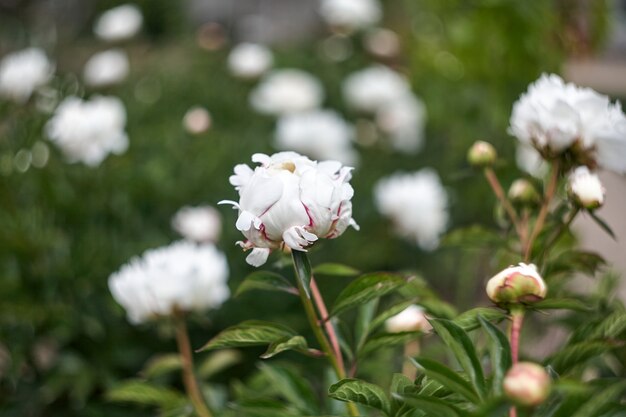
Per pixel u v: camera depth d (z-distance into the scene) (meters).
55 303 2.18
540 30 2.47
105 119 2.34
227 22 7.65
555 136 1.35
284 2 7.36
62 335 2.13
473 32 2.64
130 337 2.25
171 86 4.02
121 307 2.11
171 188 2.72
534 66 2.56
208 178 2.84
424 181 2.85
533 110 1.37
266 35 7.30
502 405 1.08
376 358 1.81
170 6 8.00
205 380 2.30
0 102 2.59
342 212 1.23
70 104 2.38
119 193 2.51
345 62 4.86
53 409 2.22
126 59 3.58
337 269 1.36
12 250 2.15
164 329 1.71
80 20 6.93
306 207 1.21
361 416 1.33
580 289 2.00
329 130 3.19
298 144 3.15
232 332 1.27
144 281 1.65
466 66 2.79
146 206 2.66
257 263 1.23
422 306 1.42
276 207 1.22
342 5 4.10
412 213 2.76
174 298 1.65
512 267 1.24
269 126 3.76
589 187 1.33
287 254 1.35
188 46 4.79
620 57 5.35
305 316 2.39
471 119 3.12
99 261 2.27
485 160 1.49
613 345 1.19
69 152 2.36
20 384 2.15
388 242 3.08
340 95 4.54
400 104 3.90
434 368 1.15
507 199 1.52
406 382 1.24
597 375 1.54
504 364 1.17
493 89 2.72
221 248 2.49
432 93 3.31
